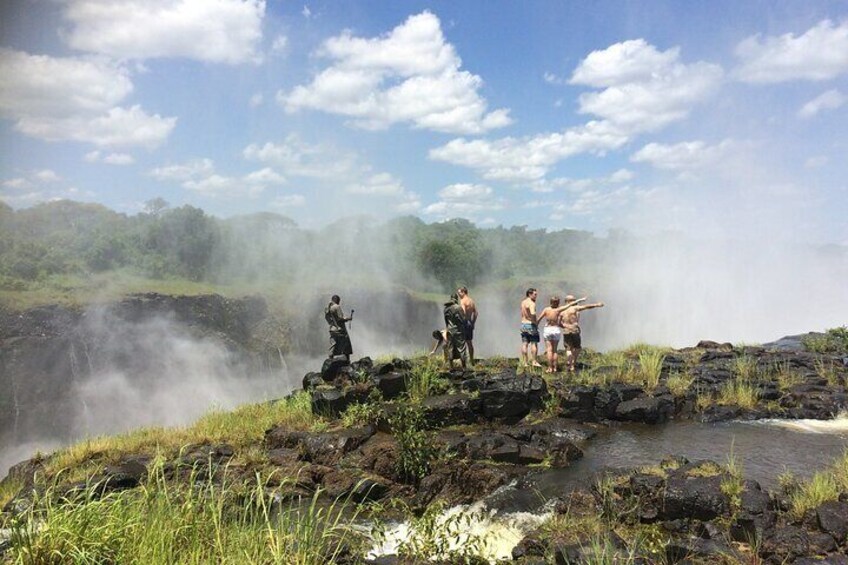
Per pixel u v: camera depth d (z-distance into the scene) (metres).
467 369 13.53
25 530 4.77
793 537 5.79
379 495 8.36
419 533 6.32
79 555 4.55
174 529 5.10
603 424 11.71
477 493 8.36
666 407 11.98
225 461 9.76
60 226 98.50
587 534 6.40
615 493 7.30
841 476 7.42
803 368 14.92
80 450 10.53
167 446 10.62
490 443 9.66
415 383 12.16
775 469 8.57
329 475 8.88
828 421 11.66
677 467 7.75
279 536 5.16
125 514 5.34
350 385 12.16
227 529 5.45
